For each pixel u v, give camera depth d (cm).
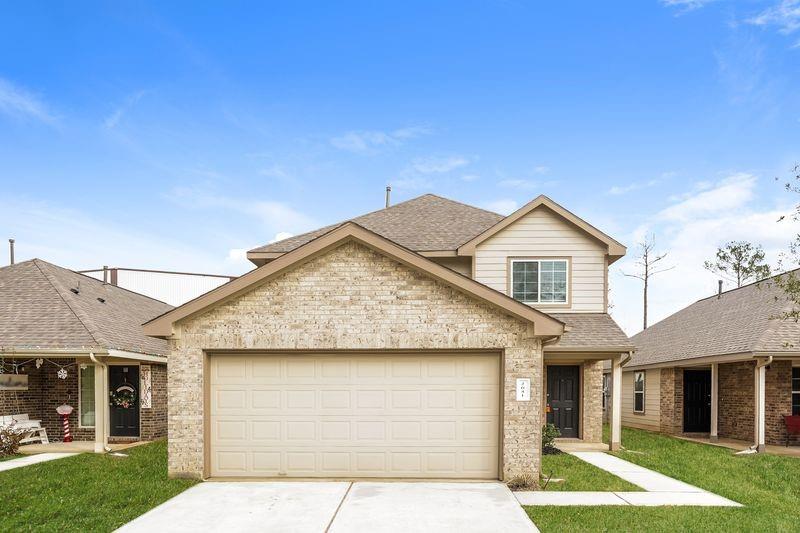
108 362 1489
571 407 1491
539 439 952
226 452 986
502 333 970
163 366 1609
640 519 754
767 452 1370
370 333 980
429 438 982
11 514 780
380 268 991
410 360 993
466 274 1485
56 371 1516
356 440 984
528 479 942
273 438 987
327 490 898
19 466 1122
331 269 995
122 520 747
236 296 991
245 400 992
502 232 1452
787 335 1391
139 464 1127
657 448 1426
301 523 730
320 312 988
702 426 1805
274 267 976
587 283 1438
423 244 1500
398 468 979
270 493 879
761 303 1677
